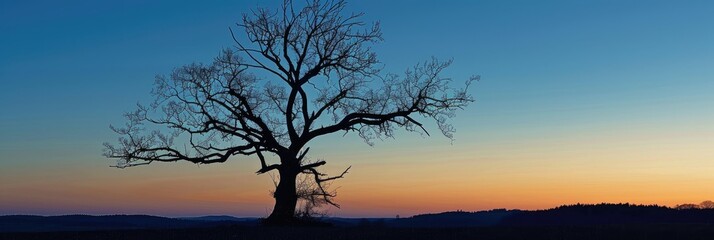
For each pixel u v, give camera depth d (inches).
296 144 1726.1
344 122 1729.8
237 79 1718.8
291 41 1723.7
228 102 1727.4
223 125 1721.2
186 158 1740.9
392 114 1731.1
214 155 1739.7
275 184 1731.1
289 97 1726.1
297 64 1731.1
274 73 1738.4
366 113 1736.0
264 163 1733.5
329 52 1729.8
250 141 1722.4
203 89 1721.2
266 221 1706.4
